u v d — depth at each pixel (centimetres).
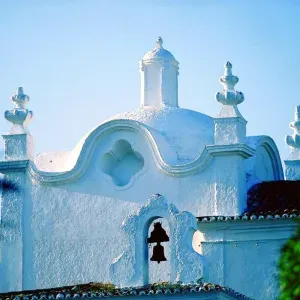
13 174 4669
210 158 4462
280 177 4878
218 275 4391
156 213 4150
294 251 2992
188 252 4097
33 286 4594
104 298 3978
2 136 4697
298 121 4956
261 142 4709
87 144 4584
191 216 4122
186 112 4756
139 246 4156
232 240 4394
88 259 4547
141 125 4531
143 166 4550
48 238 4603
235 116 4472
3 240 4650
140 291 3953
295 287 2962
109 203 4553
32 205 4638
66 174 4594
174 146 4575
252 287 4359
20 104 4750
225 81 4516
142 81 4862
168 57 4841
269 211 4391
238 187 4438
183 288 3934
